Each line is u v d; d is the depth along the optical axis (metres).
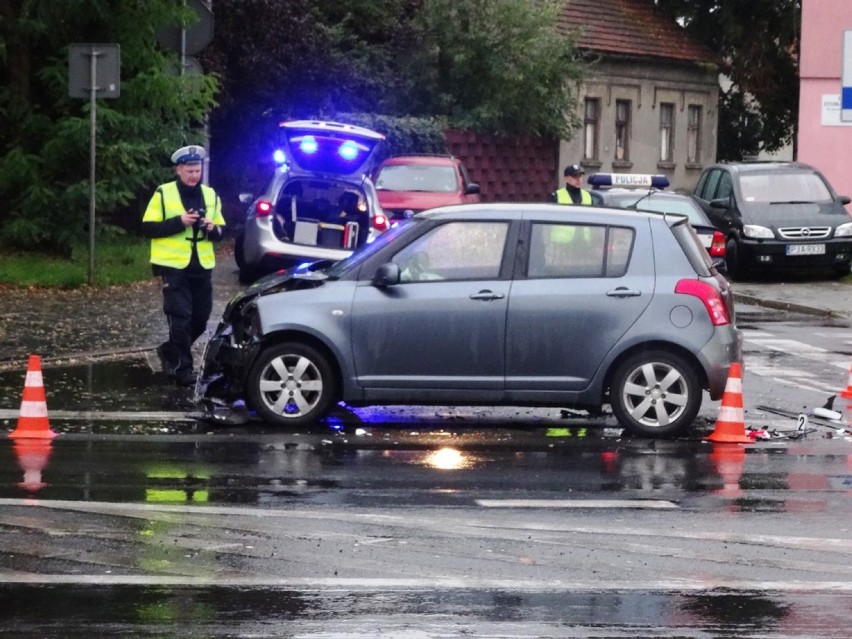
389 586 16.78
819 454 26.06
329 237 49.94
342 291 27.66
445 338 27.45
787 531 19.80
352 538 18.97
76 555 17.94
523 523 19.98
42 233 55.69
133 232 69.06
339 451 25.47
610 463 24.78
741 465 24.80
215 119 79.31
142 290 48.94
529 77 90.44
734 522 20.28
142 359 35.84
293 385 27.78
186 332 32.31
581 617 15.72
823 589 16.97
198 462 24.14
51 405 29.69
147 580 16.88
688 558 18.28
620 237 27.91
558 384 27.52
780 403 32.03
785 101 117.88
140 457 24.53
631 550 18.61
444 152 84.19
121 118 55.31
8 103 55.66
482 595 16.48
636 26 110.38
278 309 27.52
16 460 24.08
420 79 88.50
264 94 80.19
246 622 15.34
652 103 109.88
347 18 86.69
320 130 49.75
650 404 27.61
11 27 54.50
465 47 88.75
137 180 57.28
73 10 54.44
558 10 91.94
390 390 27.55
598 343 27.45
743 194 64.31
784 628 15.46
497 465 24.36
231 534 19.09
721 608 16.14
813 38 83.62
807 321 49.75
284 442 26.28
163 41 56.53
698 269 27.92
